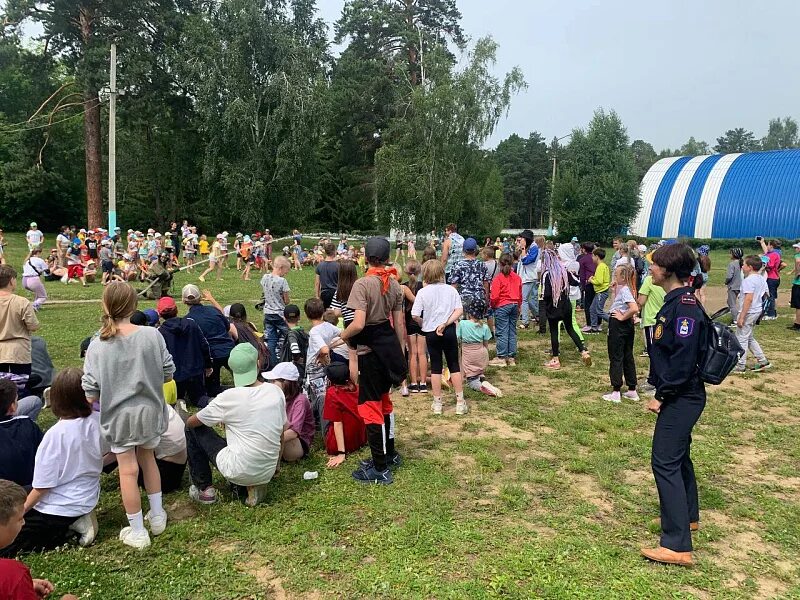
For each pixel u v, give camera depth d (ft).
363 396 16.15
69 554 12.50
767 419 22.27
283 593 11.35
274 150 115.75
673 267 12.69
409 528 13.57
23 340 18.70
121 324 12.76
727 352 12.29
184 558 12.37
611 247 161.17
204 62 110.22
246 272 70.23
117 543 13.07
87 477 12.89
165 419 13.24
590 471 17.15
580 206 161.58
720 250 151.33
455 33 148.36
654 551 12.54
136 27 106.32
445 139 116.78
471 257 25.07
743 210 157.48
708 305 52.13
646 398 24.44
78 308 45.80
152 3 108.47
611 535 13.61
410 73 145.59
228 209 121.60
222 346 21.42
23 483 13.19
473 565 12.21
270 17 119.34
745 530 14.08
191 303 21.53
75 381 12.66
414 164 119.14
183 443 15.37
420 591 11.32
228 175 111.04
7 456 12.98
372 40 152.15
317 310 20.62
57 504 12.49
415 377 25.63
